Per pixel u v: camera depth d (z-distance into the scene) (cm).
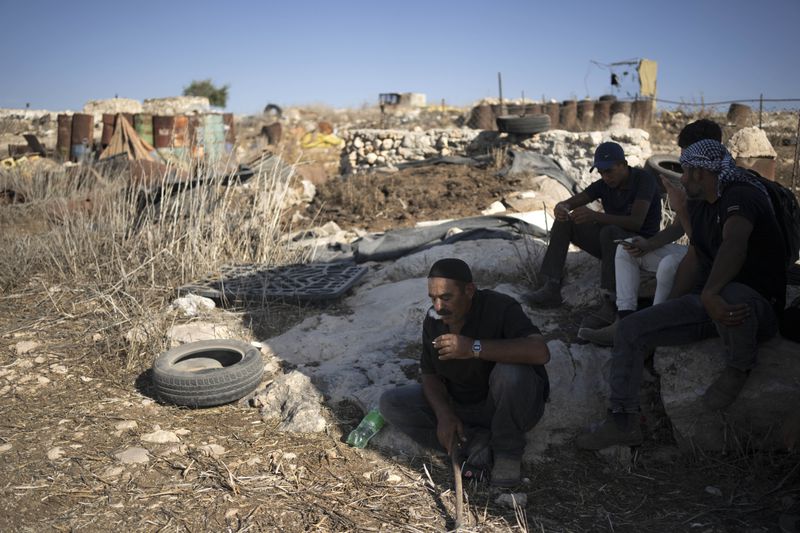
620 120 1731
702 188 344
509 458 338
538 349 323
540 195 1024
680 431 362
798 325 354
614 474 350
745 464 351
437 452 366
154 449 367
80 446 369
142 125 1641
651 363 411
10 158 1523
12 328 547
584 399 392
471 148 1318
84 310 585
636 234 473
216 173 795
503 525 305
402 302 569
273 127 1997
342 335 514
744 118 1595
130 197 809
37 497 321
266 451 369
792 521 294
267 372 470
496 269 599
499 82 1870
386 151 1414
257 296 587
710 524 305
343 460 361
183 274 635
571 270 566
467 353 322
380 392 411
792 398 344
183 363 448
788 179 1262
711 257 356
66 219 745
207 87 4431
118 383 455
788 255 348
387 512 315
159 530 298
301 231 903
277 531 299
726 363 349
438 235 743
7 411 411
